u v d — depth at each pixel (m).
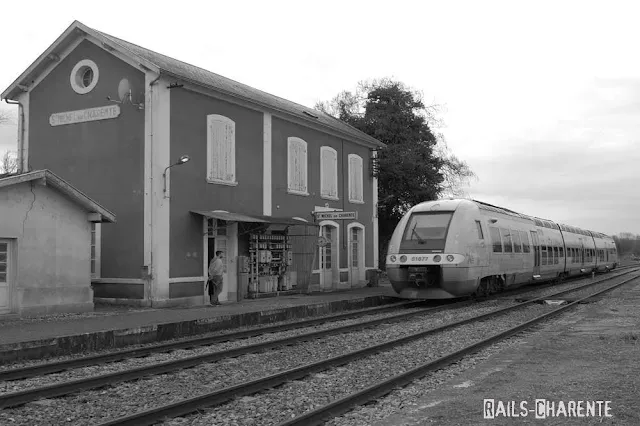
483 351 11.22
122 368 10.08
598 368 9.36
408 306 20.78
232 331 14.91
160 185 17.91
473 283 19.59
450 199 20.70
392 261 19.86
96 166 19.00
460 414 6.89
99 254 18.67
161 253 17.81
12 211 14.70
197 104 19.33
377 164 30.39
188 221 18.73
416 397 7.84
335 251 26.62
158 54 21.08
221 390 7.70
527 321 14.88
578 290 26.19
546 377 8.76
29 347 10.78
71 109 19.55
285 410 7.33
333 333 13.88
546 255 28.20
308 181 24.81
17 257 14.78
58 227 15.70
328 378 9.06
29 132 20.33
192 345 12.40
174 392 8.31
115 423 6.39
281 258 22.91
